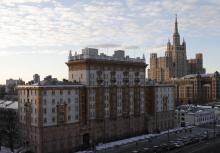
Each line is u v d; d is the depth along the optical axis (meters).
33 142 129.50
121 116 162.12
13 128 144.38
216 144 149.88
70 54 152.62
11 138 140.12
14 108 150.50
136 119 172.00
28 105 132.50
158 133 181.50
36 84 130.62
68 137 135.88
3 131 147.88
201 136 171.50
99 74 150.12
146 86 179.25
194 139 161.38
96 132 148.62
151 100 181.38
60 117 132.62
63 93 134.38
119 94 161.12
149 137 167.12
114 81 157.25
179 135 175.88
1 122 156.62
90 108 145.88
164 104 191.62
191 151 134.38
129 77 167.00
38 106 125.81
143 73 176.62
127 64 164.12
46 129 127.56
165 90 193.00
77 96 140.62
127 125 166.00
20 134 139.25
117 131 159.62
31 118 130.75
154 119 183.00
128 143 151.12
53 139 130.00
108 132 154.75
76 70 150.50
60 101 133.00
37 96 126.50
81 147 140.75
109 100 155.25
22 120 137.50
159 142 154.25
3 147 144.50
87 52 146.25
